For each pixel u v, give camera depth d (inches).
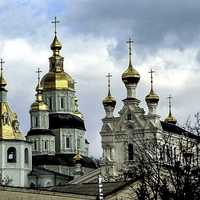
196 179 4143.7
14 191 3622.0
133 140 7081.7
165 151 5137.8
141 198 3868.1
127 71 7839.6
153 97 7628.0
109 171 7539.4
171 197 3740.2
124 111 7716.5
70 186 4503.0
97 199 3875.5
